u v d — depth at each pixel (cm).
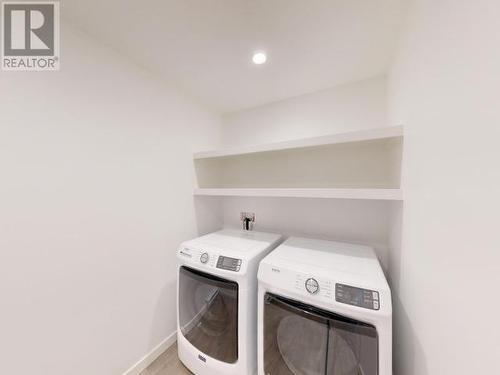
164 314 145
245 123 202
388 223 137
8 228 78
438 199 60
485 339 40
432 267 64
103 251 109
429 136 67
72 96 97
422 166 72
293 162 173
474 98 44
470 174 45
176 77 146
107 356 111
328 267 97
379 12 90
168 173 151
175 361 136
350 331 79
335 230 156
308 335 90
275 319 98
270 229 184
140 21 95
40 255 87
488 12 39
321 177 162
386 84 139
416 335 78
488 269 40
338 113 156
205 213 189
